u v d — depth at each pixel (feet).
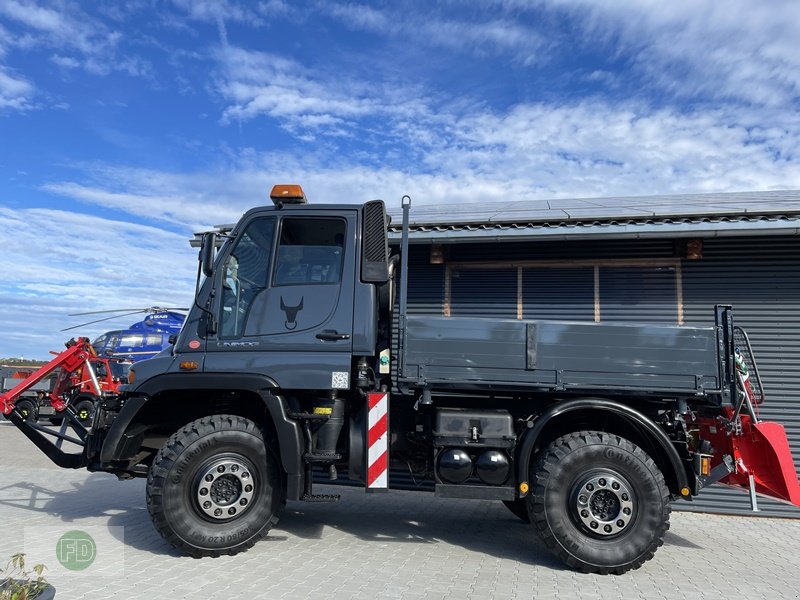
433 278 27.17
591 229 23.72
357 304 17.01
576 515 15.28
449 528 20.33
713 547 18.84
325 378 16.47
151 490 15.47
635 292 25.27
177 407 17.94
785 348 23.80
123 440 16.40
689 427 17.54
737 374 15.97
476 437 16.40
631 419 15.90
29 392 38.65
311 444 16.55
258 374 16.46
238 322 17.08
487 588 14.02
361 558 16.22
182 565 15.06
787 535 20.63
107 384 43.50
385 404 16.53
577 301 25.75
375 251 17.29
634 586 14.52
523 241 25.07
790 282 23.98
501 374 15.90
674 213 23.58
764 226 22.34
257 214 17.71
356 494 26.22
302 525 20.06
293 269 17.40
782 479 15.69
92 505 22.08
